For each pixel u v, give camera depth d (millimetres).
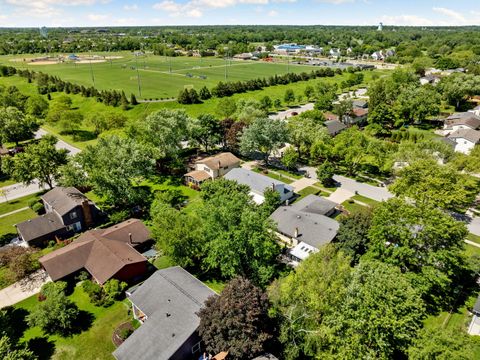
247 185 67688
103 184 64875
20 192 77938
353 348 32500
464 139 94000
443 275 41500
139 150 70688
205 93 158500
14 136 103312
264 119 90438
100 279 47094
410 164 65062
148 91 173125
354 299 33688
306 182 81500
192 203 71625
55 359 37656
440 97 130125
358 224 49625
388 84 147375
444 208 60344
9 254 52219
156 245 53062
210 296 37375
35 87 176625
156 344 34562
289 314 36156
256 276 45812
